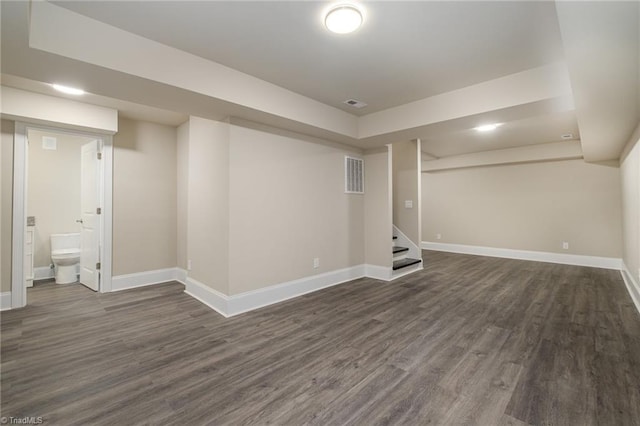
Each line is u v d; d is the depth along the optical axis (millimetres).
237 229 3129
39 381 1915
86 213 4090
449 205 7398
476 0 1755
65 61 1920
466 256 6684
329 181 4188
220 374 2010
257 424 1554
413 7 1822
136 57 2135
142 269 4191
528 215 6246
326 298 3643
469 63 2541
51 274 4492
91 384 1888
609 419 1578
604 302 3500
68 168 4629
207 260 3438
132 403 1712
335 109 3666
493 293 3863
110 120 3637
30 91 3096
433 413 1632
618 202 5297
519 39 2172
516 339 2539
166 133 4441
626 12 1414
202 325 2818
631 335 2600
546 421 1566
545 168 6043
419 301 3541
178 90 2395
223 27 2045
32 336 2568
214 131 3314
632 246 3902
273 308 3287
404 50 2330
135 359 2197
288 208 3631
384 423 1559
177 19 1957
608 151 4617
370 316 3068
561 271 5137
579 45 1709
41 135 4422
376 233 4656
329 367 2102
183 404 1705
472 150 6312
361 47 2297
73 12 1886
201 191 3570
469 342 2486
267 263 3408
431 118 3297
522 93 2693
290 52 2369
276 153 3482
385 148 4543
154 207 4312
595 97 2428
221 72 2584
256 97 2840
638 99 2465
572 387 1860
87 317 3004
